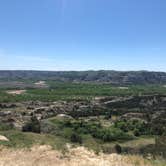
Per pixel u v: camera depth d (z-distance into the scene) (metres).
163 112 113.94
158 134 73.50
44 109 111.56
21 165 15.16
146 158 16.61
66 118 87.06
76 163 15.39
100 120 97.75
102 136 69.69
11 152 18.03
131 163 15.39
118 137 69.75
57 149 18.47
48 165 15.09
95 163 15.31
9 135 25.02
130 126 80.75
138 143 52.72
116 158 16.44
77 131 73.19
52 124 69.25
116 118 103.69
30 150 18.48
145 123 85.50
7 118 81.88
